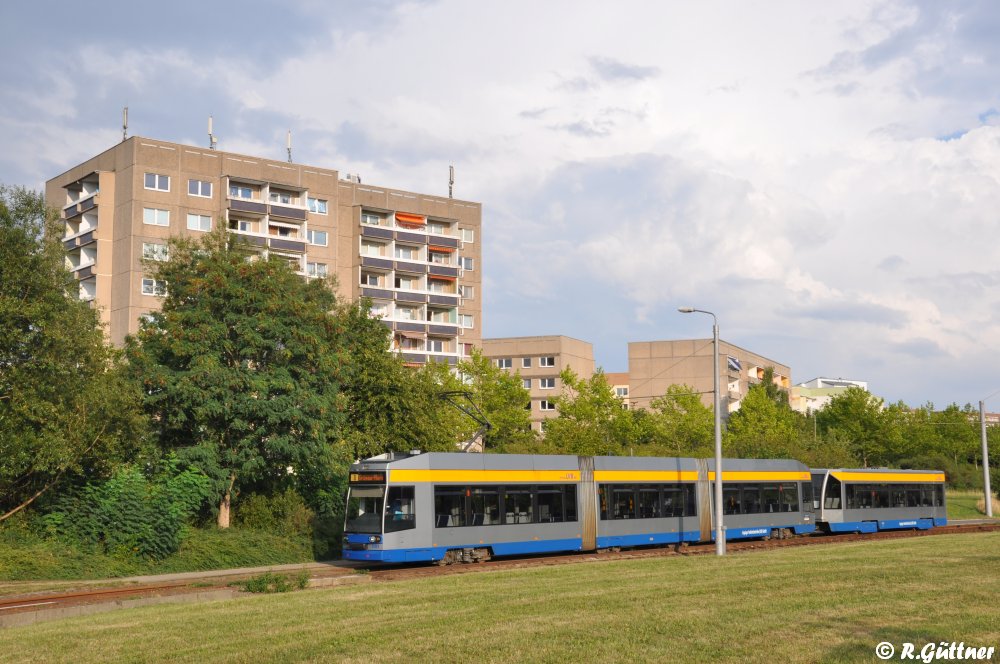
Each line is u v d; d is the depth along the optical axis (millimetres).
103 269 65125
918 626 14930
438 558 30891
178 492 33031
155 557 31500
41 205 31969
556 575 23875
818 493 46375
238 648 14055
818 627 14898
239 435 36312
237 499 38188
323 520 38469
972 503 75375
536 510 33938
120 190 65375
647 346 126188
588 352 118938
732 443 75375
